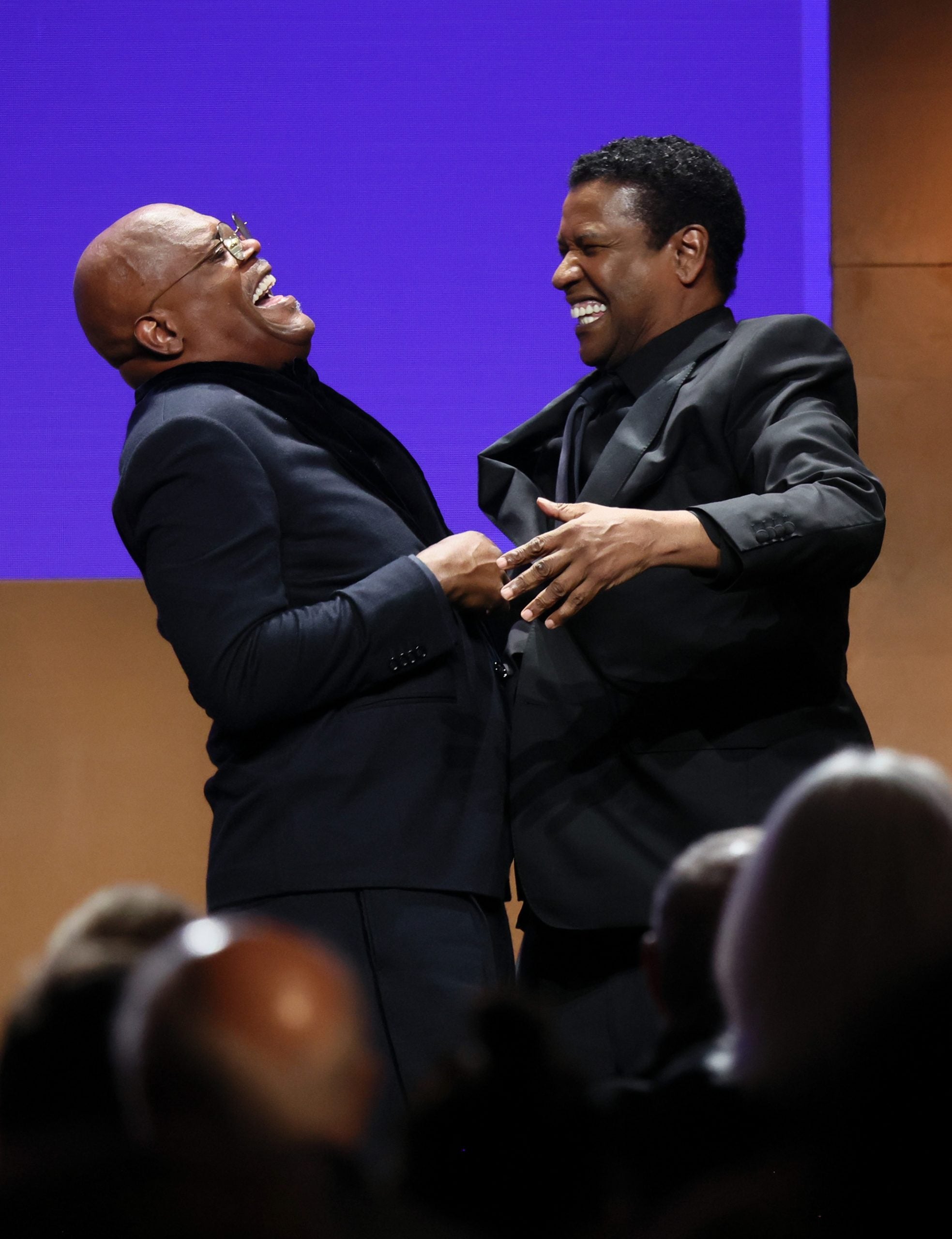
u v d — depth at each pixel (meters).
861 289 13.71
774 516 6.61
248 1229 3.02
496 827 7.21
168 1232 3.00
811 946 3.67
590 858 7.15
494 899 7.20
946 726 13.45
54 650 13.04
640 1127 3.74
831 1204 3.47
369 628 6.93
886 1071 3.57
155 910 4.45
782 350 7.53
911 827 3.72
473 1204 3.46
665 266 7.83
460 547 7.36
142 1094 3.06
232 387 7.59
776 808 3.95
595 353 8.02
